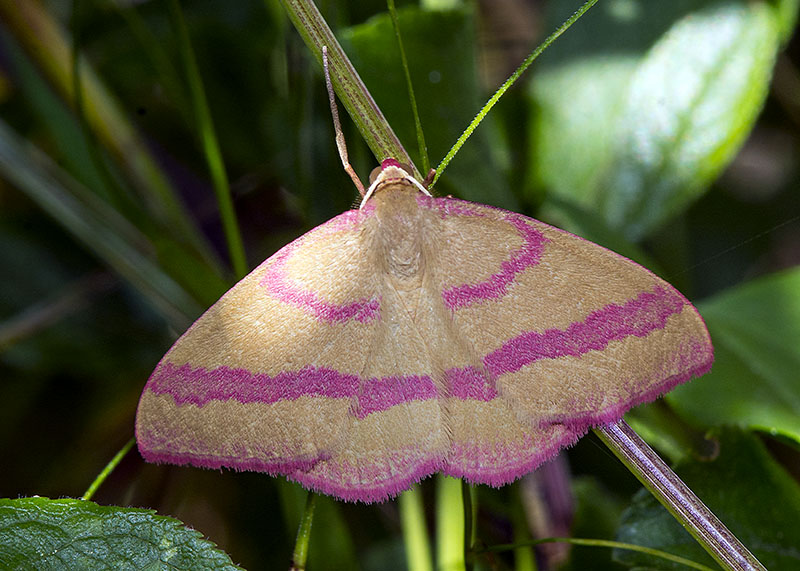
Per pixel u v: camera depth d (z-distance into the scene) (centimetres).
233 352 12
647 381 12
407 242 12
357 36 13
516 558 14
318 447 12
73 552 11
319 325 12
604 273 12
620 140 14
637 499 12
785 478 12
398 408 12
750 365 13
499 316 12
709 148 14
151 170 14
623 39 15
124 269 14
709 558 12
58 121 14
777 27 14
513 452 12
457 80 13
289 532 13
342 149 12
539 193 15
